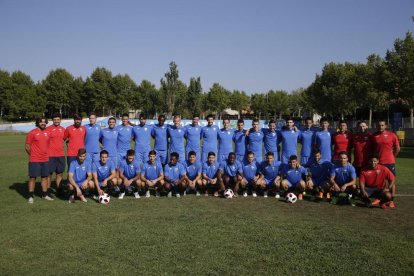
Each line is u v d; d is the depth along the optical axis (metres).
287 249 4.97
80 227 5.97
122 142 10.12
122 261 4.53
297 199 8.55
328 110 45.34
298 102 70.25
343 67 43.22
